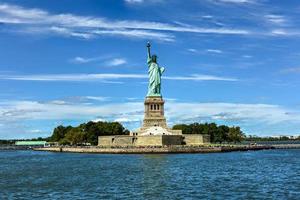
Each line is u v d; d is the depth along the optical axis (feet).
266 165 608.60
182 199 326.85
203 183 411.34
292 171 524.52
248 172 509.76
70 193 361.51
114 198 333.83
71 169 577.02
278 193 351.67
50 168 605.31
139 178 453.17
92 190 374.63
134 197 336.90
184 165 600.80
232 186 391.24
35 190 383.04
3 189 393.09
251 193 352.28
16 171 571.69
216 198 330.13
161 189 374.84
